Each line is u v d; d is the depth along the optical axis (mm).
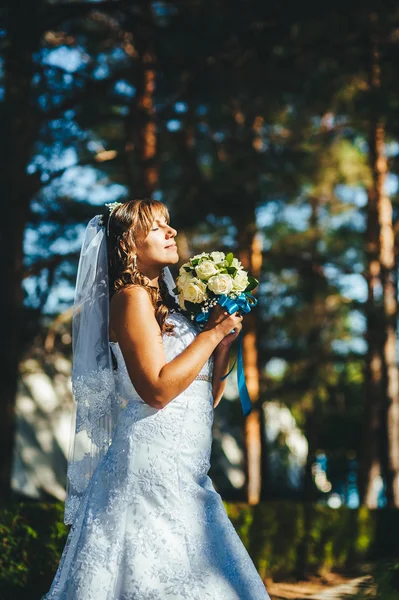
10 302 12039
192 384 3398
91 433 3479
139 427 3314
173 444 3303
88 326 3486
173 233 3570
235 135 13812
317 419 21109
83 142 13391
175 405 3340
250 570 3273
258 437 17969
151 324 3271
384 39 12172
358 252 19625
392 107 12555
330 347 20719
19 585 6484
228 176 13062
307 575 11469
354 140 18641
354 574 11867
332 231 19719
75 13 11781
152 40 12062
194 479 3385
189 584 3131
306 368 19797
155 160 13297
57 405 19453
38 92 12016
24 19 11352
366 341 19219
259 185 13609
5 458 11867
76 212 12742
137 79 12461
